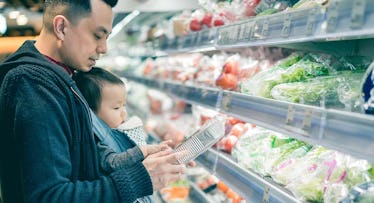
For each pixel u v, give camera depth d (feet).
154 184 4.10
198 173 9.21
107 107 5.49
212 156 6.80
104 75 5.62
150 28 16.62
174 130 11.53
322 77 4.68
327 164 4.32
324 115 3.61
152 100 15.55
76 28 4.07
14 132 3.73
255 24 5.12
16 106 3.69
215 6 8.32
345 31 3.27
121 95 5.57
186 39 8.73
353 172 3.83
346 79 4.20
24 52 4.10
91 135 4.10
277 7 6.28
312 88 4.53
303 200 4.29
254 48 7.90
